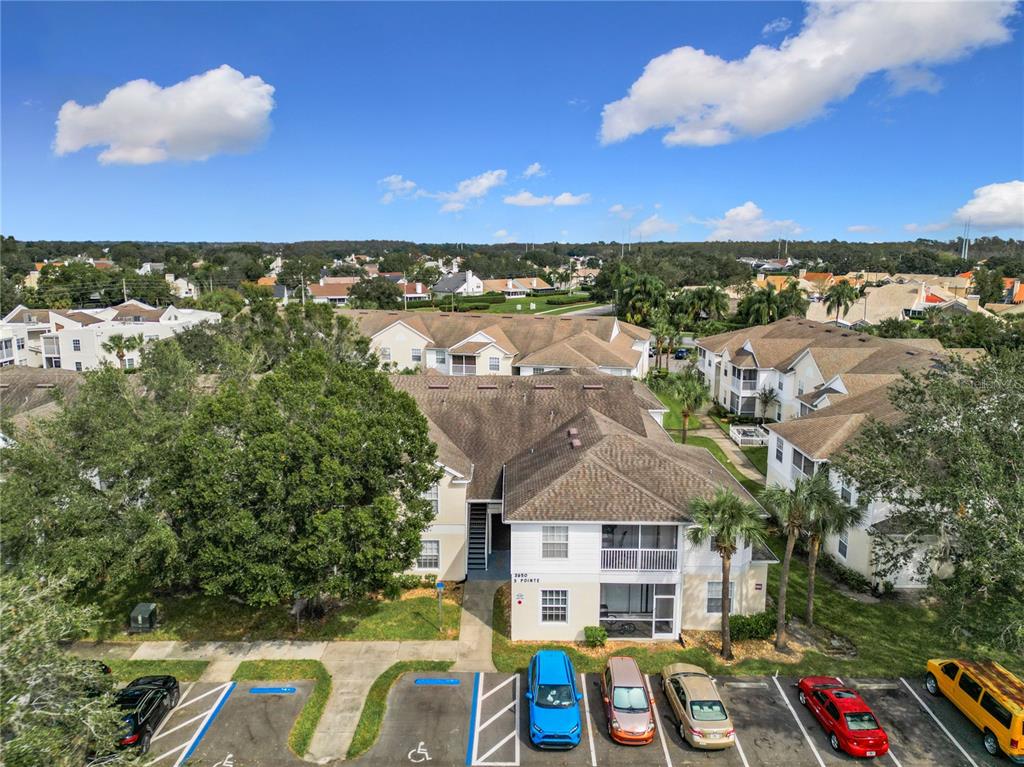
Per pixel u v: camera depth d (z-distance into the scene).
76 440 23.48
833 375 45.44
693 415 58.16
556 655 21.42
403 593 27.59
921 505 20.62
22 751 12.38
